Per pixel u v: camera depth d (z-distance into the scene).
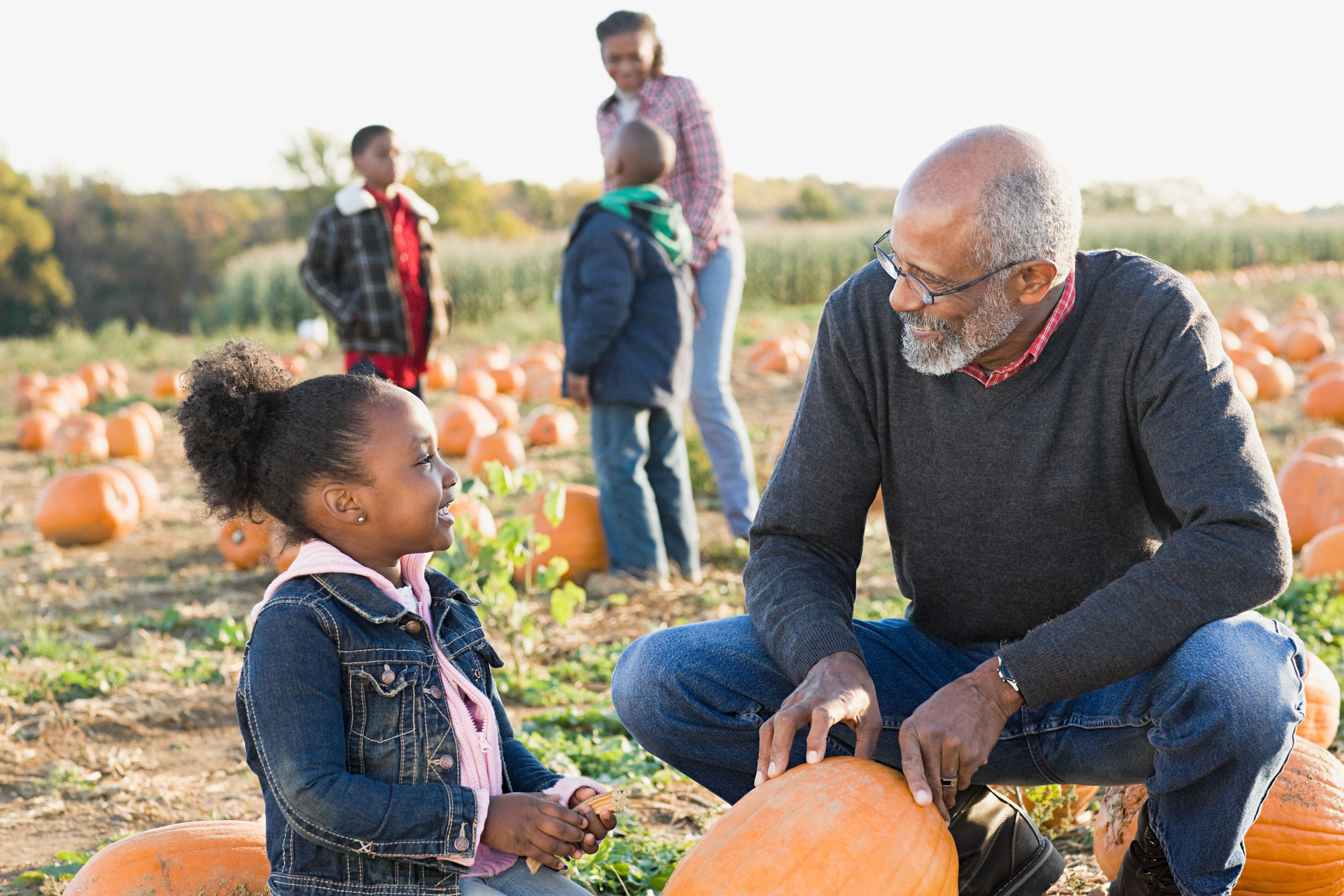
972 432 2.64
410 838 2.20
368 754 2.29
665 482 6.62
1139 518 2.67
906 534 2.82
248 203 68.31
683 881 2.20
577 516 6.68
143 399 15.89
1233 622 2.39
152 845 2.75
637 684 2.88
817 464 2.80
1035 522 2.64
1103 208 80.81
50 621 6.27
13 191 58.47
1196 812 2.34
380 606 2.34
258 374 2.41
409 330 7.10
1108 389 2.54
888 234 2.78
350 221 6.93
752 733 2.73
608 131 6.82
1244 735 2.25
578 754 4.14
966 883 2.68
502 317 26.98
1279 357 16.08
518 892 2.34
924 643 2.87
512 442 9.27
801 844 2.16
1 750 4.44
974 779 2.75
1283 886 2.75
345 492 2.34
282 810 2.18
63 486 8.03
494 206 78.06
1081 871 3.18
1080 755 2.59
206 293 62.75
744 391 14.61
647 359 6.18
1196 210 80.81
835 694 2.40
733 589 6.40
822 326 2.84
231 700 5.00
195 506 9.41
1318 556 6.07
